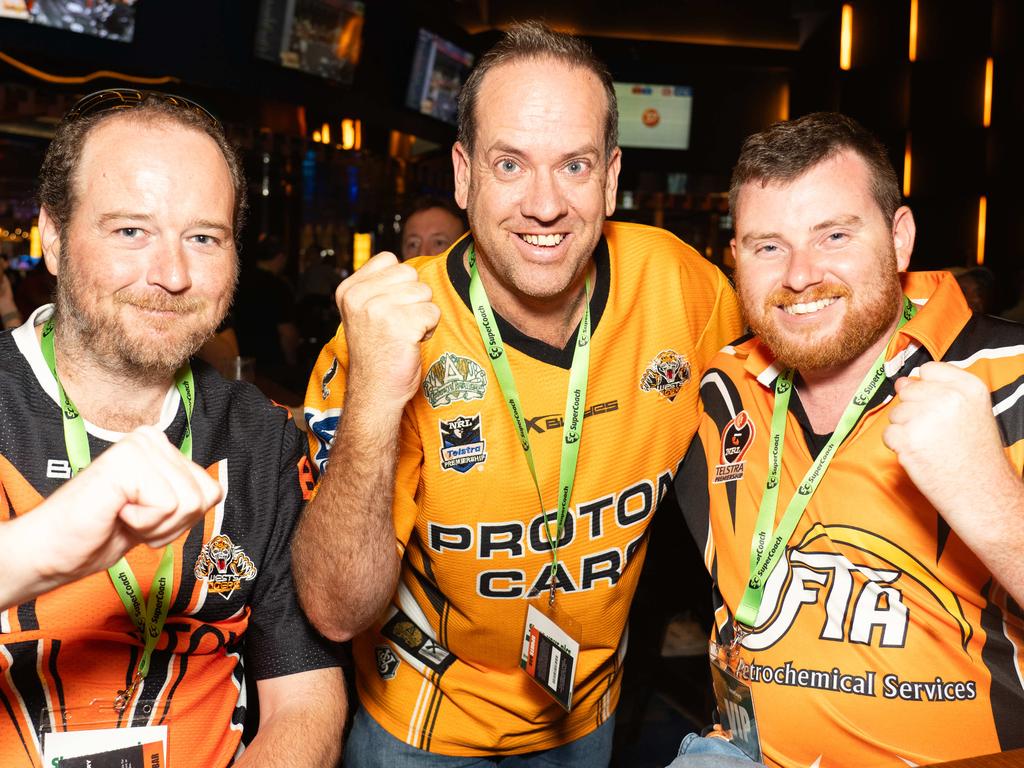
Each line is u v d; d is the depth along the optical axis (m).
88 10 5.70
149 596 1.20
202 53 6.64
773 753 1.36
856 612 1.30
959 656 1.25
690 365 1.64
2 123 6.44
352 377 1.26
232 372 3.20
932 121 9.02
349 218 9.73
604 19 10.88
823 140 1.34
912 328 1.35
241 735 1.31
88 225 1.15
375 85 8.56
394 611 1.69
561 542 1.55
